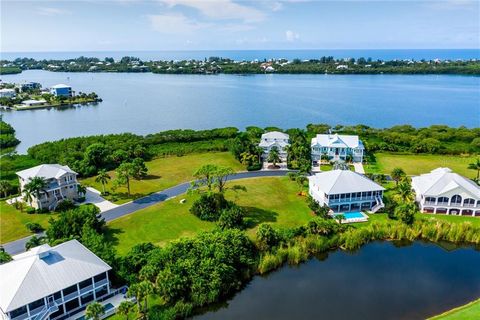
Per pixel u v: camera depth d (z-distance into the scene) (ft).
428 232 224.74
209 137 445.78
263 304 167.73
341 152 367.66
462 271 194.29
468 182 259.39
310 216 249.14
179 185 309.01
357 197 255.50
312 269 196.44
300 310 163.12
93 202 272.51
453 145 410.11
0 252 183.73
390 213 246.06
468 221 238.68
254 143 394.93
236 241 189.88
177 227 232.12
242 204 267.39
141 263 177.27
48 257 159.33
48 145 390.01
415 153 399.44
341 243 217.36
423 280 186.09
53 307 147.02
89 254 169.99
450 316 153.89
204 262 172.55
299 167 344.90
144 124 601.62
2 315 137.80
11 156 371.15
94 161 343.26
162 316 153.38
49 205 259.80
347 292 176.04
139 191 294.87
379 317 157.69
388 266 198.90
